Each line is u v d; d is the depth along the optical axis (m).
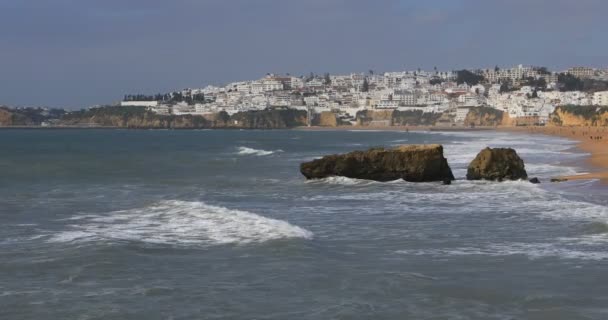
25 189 37.03
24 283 13.81
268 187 37.34
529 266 15.34
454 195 31.20
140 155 83.38
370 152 39.09
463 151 81.75
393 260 16.08
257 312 11.76
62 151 97.44
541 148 89.00
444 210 25.80
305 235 19.20
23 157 77.00
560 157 64.81
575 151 78.38
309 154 85.38
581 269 14.98
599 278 14.13
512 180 37.41
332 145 126.19
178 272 14.80
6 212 25.72
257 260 16.02
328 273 14.64
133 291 13.17
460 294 12.91
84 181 43.03
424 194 31.97
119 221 22.45
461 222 22.45
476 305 12.17
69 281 14.01
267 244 17.91
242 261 15.92
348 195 32.12
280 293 13.00
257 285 13.62
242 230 19.95
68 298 12.66
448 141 131.00
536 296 12.75
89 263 15.59
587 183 35.81
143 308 12.03
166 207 25.31
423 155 37.88
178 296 12.80
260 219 21.67
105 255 16.42
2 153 89.00
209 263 15.71
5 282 13.88
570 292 13.04
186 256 16.50
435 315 11.57
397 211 25.69
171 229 20.45
